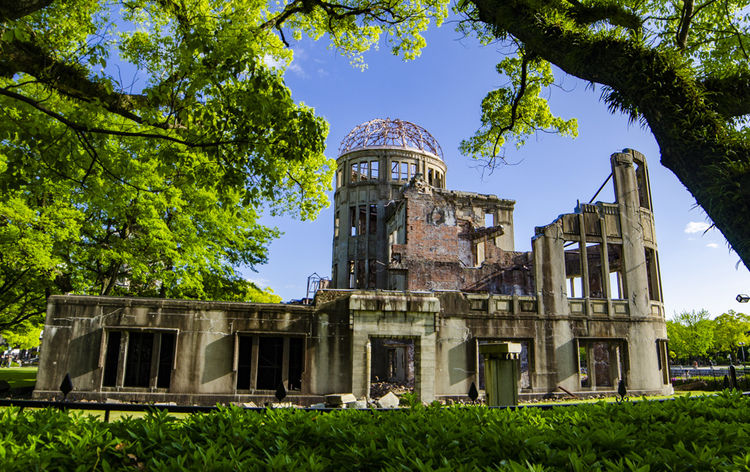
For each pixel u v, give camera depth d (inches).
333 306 834.2
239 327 801.6
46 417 177.0
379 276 1510.8
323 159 686.5
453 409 213.8
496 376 394.3
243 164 362.9
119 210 794.8
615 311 1055.0
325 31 616.4
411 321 847.1
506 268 1219.9
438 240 1203.9
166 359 831.1
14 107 344.8
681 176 149.3
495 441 154.5
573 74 187.8
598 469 121.8
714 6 299.6
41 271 796.6
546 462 141.7
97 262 920.3
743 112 176.4
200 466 122.3
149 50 559.5
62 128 340.2
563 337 987.3
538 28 195.6
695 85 157.9
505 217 1488.7
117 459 141.2
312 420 183.2
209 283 1085.1
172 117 383.9
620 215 1120.2
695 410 227.0
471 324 920.3
